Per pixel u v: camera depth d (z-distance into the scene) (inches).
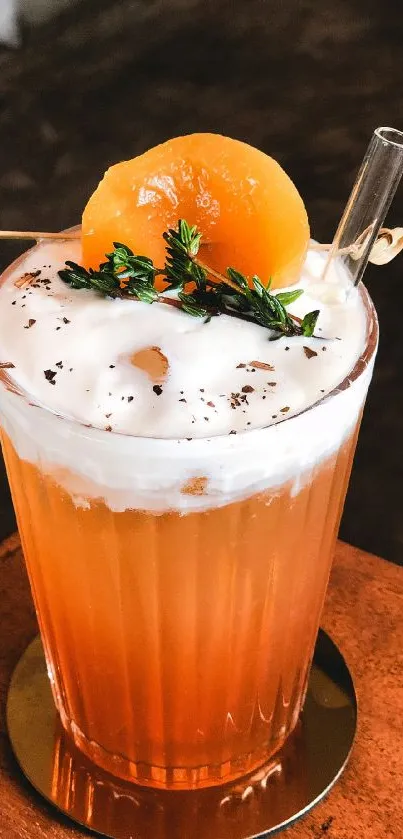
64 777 9.5
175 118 22.0
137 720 8.8
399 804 9.2
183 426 6.6
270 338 7.2
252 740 9.3
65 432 6.7
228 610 7.9
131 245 7.8
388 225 18.2
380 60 23.6
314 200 19.4
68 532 7.5
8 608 11.1
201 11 25.4
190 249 7.2
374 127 21.5
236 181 7.5
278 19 25.2
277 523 7.4
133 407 6.7
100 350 7.0
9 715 10.1
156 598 7.7
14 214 19.3
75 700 9.3
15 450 7.5
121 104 22.4
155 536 7.2
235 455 6.6
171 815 9.1
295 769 9.5
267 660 8.7
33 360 7.0
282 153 20.8
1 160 20.9
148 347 7.0
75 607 8.2
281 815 9.1
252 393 6.8
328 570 9.0
